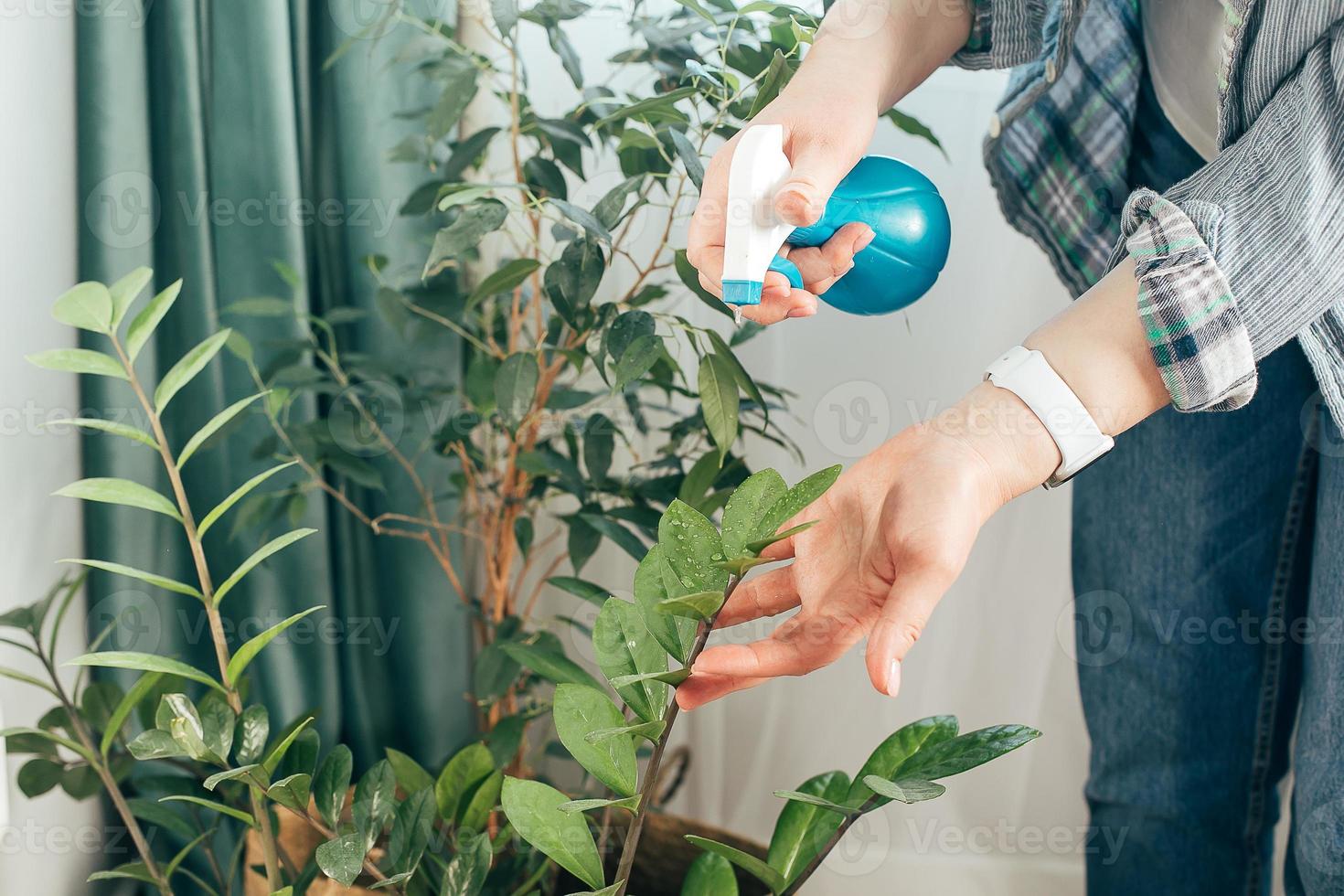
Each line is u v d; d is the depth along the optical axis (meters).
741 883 0.95
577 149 0.88
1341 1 0.50
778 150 0.54
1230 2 0.55
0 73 0.82
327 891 0.85
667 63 0.82
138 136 0.94
